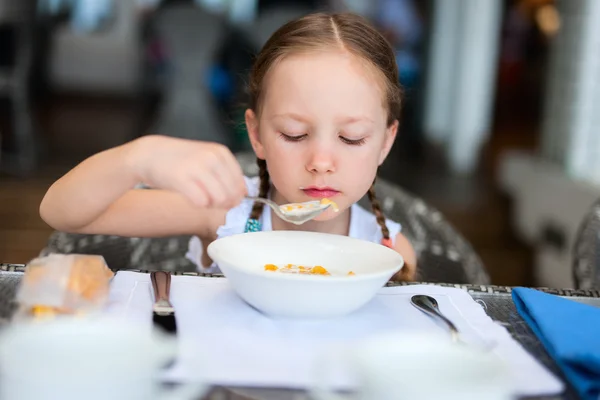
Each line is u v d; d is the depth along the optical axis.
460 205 4.10
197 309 0.78
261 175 1.23
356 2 6.67
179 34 5.46
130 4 7.43
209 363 0.65
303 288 0.73
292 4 5.21
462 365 0.53
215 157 0.76
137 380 0.50
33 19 4.88
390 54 1.16
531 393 0.63
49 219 0.99
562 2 3.27
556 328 0.73
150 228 1.21
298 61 1.04
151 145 0.82
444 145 5.38
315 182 1.04
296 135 1.05
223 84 5.56
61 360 0.49
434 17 5.60
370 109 1.05
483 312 0.81
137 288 0.83
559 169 3.36
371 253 0.87
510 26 7.79
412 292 0.87
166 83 6.08
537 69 7.77
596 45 3.08
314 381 0.61
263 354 0.67
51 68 7.43
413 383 0.49
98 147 5.08
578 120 3.19
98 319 0.62
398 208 1.40
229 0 6.56
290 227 1.24
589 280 1.26
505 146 5.82
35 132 5.34
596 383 0.62
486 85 5.03
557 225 3.13
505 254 3.37
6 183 3.99
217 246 0.84
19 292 0.71
